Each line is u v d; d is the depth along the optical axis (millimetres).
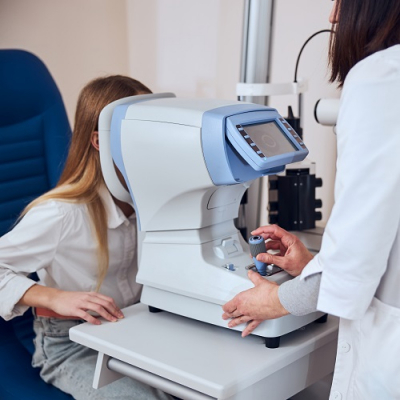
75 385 1280
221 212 1169
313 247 1525
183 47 2279
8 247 1277
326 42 1852
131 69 2510
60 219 1311
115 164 1229
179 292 1145
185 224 1130
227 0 2080
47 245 1311
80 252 1366
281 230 1188
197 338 1096
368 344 915
